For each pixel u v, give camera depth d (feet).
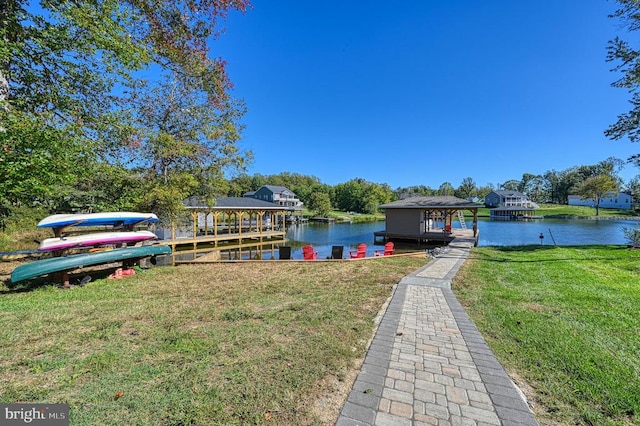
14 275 16.79
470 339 10.50
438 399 7.04
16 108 20.27
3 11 18.84
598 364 8.60
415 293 16.80
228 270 25.04
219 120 45.06
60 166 19.70
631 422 6.29
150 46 26.71
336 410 6.63
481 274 22.16
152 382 7.61
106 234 23.16
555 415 6.53
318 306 14.40
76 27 21.02
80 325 11.74
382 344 10.09
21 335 10.66
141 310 13.79
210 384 7.52
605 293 16.58
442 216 91.81
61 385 7.46
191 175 40.14
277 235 75.97
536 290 17.31
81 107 24.20
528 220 154.61
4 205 25.73
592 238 71.72
